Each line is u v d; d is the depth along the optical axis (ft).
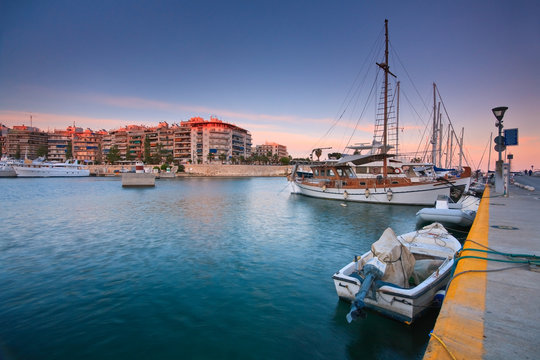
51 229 62.54
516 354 9.68
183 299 28.60
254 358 19.67
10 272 36.37
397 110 138.82
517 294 14.11
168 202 115.85
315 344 21.06
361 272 23.91
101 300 28.50
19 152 521.24
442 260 28.58
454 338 10.73
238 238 54.70
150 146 521.24
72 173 364.38
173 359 19.65
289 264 39.27
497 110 55.83
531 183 120.37
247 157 558.97
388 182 103.24
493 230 27.99
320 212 88.43
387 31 108.37
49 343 21.44
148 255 43.60
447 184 92.63
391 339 21.15
